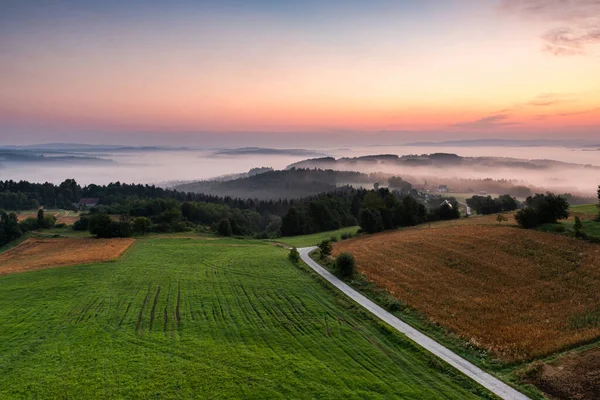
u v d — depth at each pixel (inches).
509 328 1395.2
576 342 1229.1
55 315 1563.7
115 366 1156.5
